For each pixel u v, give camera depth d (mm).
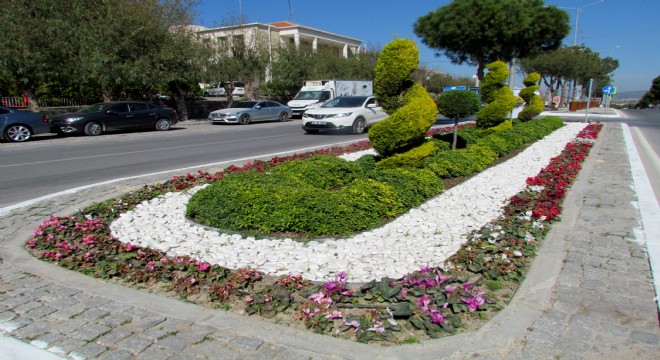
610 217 5848
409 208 6289
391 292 3598
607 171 9094
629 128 21391
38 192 7703
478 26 21125
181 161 11133
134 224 5625
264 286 3898
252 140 16000
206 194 5680
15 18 17688
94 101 25000
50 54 18609
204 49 25906
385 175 6805
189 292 3787
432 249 4719
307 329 3230
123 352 2936
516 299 3631
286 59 33469
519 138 12570
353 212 5309
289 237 5059
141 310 3518
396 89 7762
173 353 2922
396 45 7500
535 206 6164
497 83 13008
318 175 7176
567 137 15273
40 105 22594
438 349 2961
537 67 44219
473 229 5445
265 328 3244
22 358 2895
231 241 4980
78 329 3229
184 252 4707
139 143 15195
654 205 6426
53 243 4957
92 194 7285
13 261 4539
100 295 3781
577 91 57906
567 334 3123
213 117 23812
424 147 7797
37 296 3762
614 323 3264
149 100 26625
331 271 4180
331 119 17172
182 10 25562
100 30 19672
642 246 4785
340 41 55375
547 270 4184
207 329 3230
